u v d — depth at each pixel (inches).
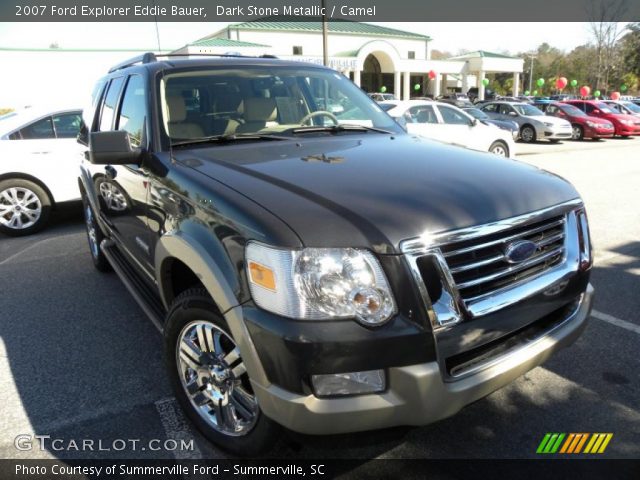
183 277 112.9
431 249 79.5
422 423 80.5
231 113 131.7
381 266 77.2
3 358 141.9
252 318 79.4
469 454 101.6
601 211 298.7
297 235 76.5
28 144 271.0
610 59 1708.9
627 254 219.9
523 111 789.9
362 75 1820.9
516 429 108.5
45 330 158.4
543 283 93.6
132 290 140.7
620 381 124.9
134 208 130.0
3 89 1337.4
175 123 123.3
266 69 146.2
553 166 491.8
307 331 74.9
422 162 107.7
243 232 81.8
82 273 209.2
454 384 81.8
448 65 1830.7
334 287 75.3
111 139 115.3
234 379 93.5
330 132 138.4
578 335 102.9
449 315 80.0
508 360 88.5
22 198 271.7
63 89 1389.0
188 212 97.3
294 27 1676.9
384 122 152.6
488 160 112.5
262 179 94.7
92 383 129.3
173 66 136.8
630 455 100.5
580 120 807.1
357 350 75.5
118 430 111.3
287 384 77.3
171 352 106.2
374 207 82.9
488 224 85.1
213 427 101.3
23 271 213.8
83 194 206.1
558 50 3144.7
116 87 159.0
